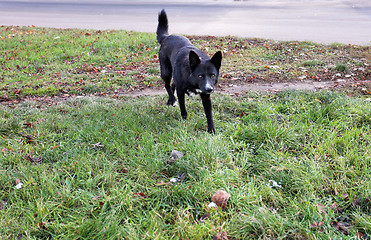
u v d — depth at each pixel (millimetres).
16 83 6535
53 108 5000
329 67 7348
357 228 2410
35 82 6547
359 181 2895
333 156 3334
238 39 10422
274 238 2287
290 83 6445
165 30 5547
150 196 2783
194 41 10094
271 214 2467
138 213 2520
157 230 2324
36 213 2479
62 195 2691
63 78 6941
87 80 6797
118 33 11102
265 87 6211
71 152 3473
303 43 9781
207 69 3811
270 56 8609
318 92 5336
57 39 10219
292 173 3061
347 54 8594
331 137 3656
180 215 2543
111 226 2303
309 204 2590
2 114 4559
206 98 4062
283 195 2807
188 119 4508
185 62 4051
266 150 3547
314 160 3291
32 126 4207
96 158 3312
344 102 4762
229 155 3348
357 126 4164
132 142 3711
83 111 4840
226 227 2342
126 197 2629
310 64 7699
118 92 6137
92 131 3947
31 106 5172
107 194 2775
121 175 3104
